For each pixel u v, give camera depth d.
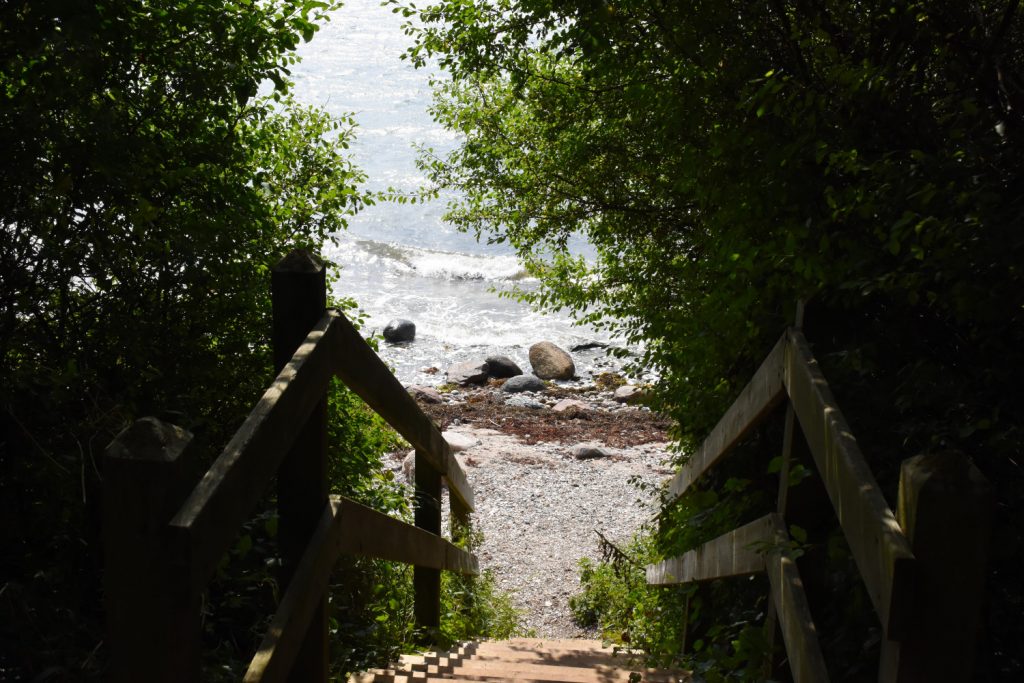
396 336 17.69
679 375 4.56
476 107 7.40
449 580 6.34
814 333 2.78
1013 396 2.47
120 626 1.38
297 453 2.35
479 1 5.38
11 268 3.04
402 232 24.25
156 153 3.47
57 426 3.16
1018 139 2.68
